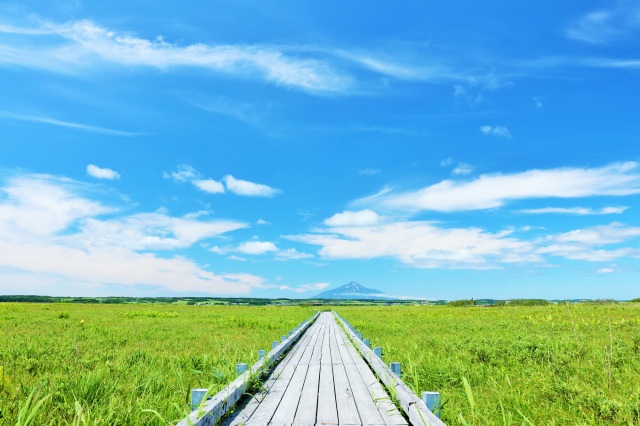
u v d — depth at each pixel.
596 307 31.73
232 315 36.50
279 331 20.16
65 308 47.84
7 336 15.34
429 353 10.48
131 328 20.31
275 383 6.86
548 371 8.18
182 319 29.23
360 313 42.22
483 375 8.20
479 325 20.83
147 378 7.28
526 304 47.53
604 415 5.50
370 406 5.33
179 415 5.23
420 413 4.06
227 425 4.49
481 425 5.31
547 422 5.34
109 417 4.87
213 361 9.68
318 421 4.68
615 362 8.84
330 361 9.40
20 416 4.13
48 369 8.87
